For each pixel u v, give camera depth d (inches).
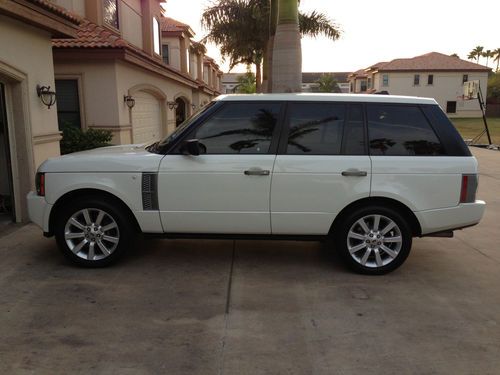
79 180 196.1
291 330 150.7
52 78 313.1
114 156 199.0
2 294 175.2
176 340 143.6
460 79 2331.4
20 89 272.7
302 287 185.6
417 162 192.1
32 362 130.8
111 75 447.8
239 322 155.6
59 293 176.7
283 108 197.6
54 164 199.0
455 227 195.6
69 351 136.6
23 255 218.5
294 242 244.2
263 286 186.1
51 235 203.8
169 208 195.9
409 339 146.0
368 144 195.2
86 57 432.1
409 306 169.6
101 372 126.6
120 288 182.1
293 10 353.7
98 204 197.5
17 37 266.7
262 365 130.7
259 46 737.6
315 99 198.7
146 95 593.9
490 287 189.0
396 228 195.5
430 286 188.9
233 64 842.8
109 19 569.3
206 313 161.8
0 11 237.6
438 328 153.3
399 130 196.7
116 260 203.5
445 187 192.2
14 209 277.1
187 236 200.7
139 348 138.7
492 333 150.6
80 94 450.6
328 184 191.8
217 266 207.8
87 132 412.8
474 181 193.6
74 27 322.7
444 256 228.1
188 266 207.2
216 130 197.3
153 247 232.7
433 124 196.7
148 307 165.8
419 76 2336.4
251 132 196.5
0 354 134.6
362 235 197.3
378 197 194.1
